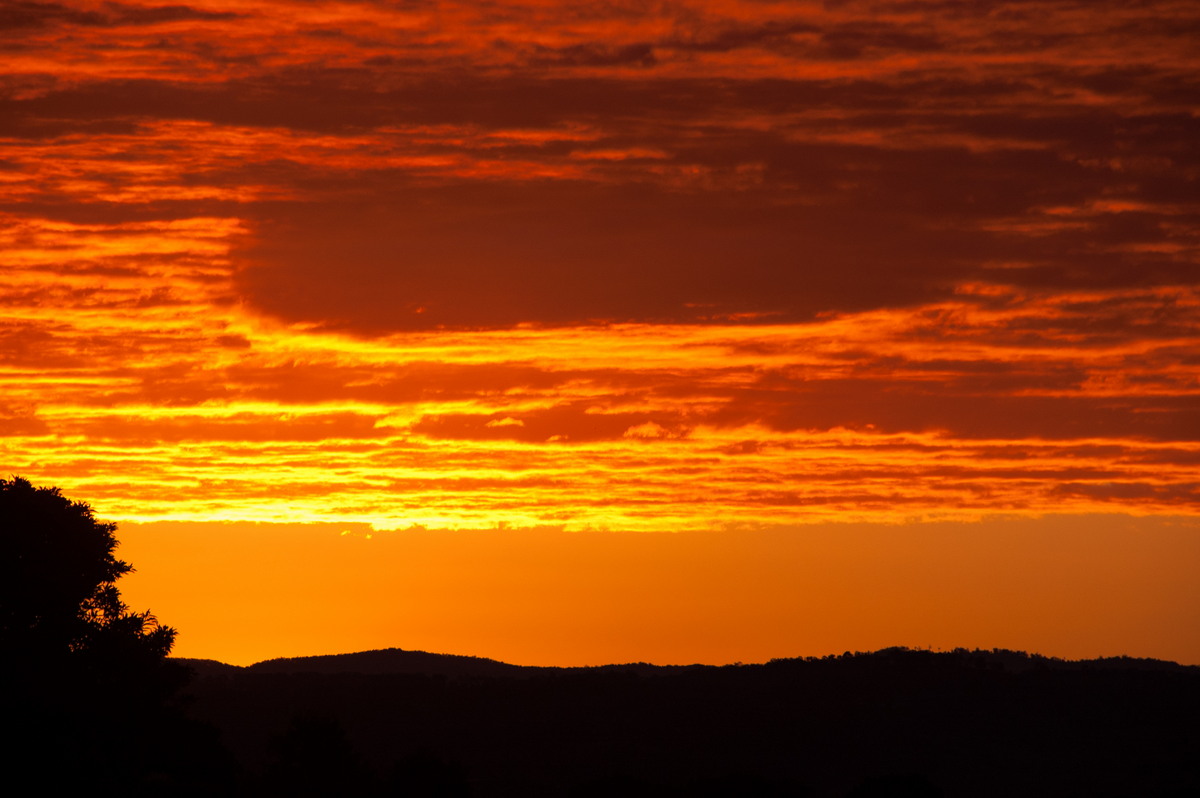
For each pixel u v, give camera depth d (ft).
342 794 584.40
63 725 515.50
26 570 554.05
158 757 549.13
